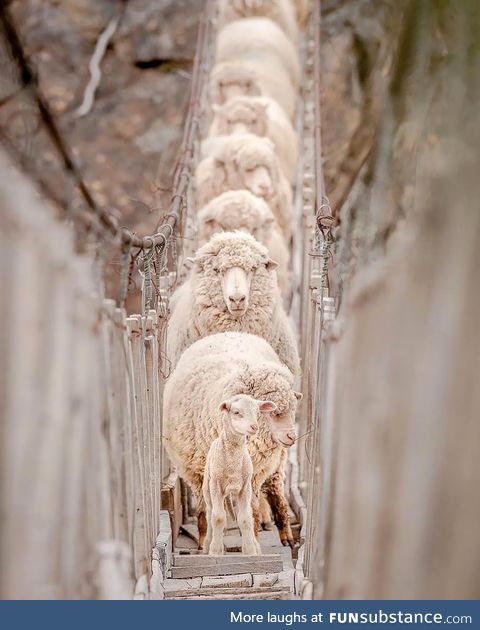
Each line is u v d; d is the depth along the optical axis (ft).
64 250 15.51
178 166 53.31
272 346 42.42
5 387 13.16
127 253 21.38
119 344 20.94
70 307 15.83
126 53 106.52
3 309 13.05
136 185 99.40
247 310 41.45
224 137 66.49
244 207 49.75
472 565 12.81
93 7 101.14
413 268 13.80
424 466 13.25
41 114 14.83
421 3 15.99
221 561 30.66
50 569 14.82
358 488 15.34
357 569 15.31
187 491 43.57
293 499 41.68
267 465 34.22
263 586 28.60
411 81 16.11
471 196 12.92
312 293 35.76
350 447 15.99
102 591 17.67
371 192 16.47
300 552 31.63
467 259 12.89
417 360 13.58
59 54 100.58
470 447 12.84
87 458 17.01
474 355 12.80
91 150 100.68
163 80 106.42
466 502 12.88
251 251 41.60
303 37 105.50
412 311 13.78
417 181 15.03
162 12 106.93
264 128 67.87
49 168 17.62
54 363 14.92
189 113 69.36
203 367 35.17
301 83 97.45
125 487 21.25
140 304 30.71
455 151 13.51
